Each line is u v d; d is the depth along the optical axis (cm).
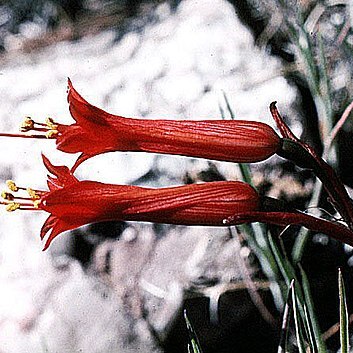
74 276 37
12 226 39
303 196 37
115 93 41
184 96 39
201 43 41
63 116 42
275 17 41
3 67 49
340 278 25
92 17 51
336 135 37
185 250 37
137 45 44
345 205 25
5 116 42
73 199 23
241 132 24
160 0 49
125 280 37
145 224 38
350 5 39
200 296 36
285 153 24
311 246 37
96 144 24
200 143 24
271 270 34
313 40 42
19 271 38
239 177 37
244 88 39
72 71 44
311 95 39
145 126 24
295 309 26
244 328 36
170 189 24
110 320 36
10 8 55
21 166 40
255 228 34
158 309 36
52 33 52
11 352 36
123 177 38
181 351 36
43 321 36
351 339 35
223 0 43
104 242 38
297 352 35
